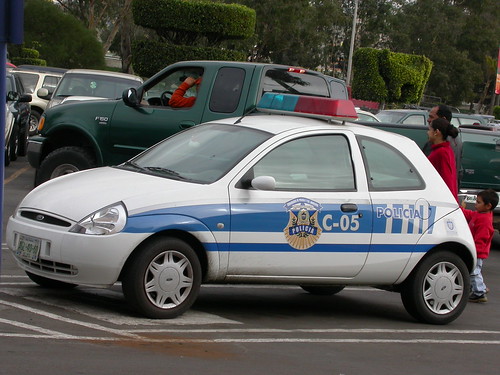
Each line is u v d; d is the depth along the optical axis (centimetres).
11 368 523
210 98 1165
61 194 696
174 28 2888
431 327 784
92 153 1262
